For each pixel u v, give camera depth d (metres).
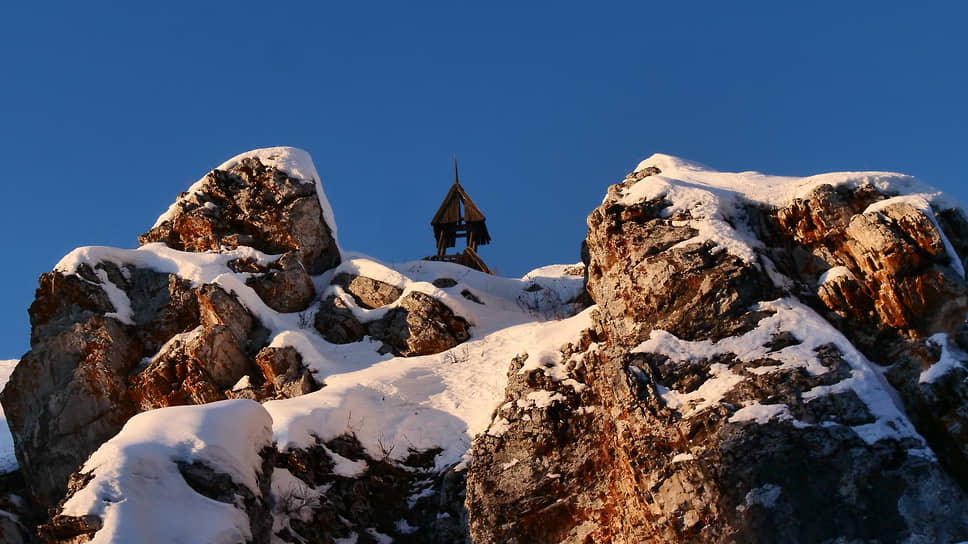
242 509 20.27
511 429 24.33
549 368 25.45
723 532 19.41
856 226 23.86
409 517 24.48
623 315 24.80
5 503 27.56
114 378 28.45
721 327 22.94
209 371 27.98
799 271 24.77
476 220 42.91
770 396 20.89
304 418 24.89
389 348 29.72
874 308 23.23
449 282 34.28
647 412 21.52
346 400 26.14
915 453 19.80
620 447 22.02
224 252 32.22
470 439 25.53
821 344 21.94
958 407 20.89
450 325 30.02
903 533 18.95
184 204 34.22
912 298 22.64
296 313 31.34
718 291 23.50
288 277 31.77
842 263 24.25
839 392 20.78
